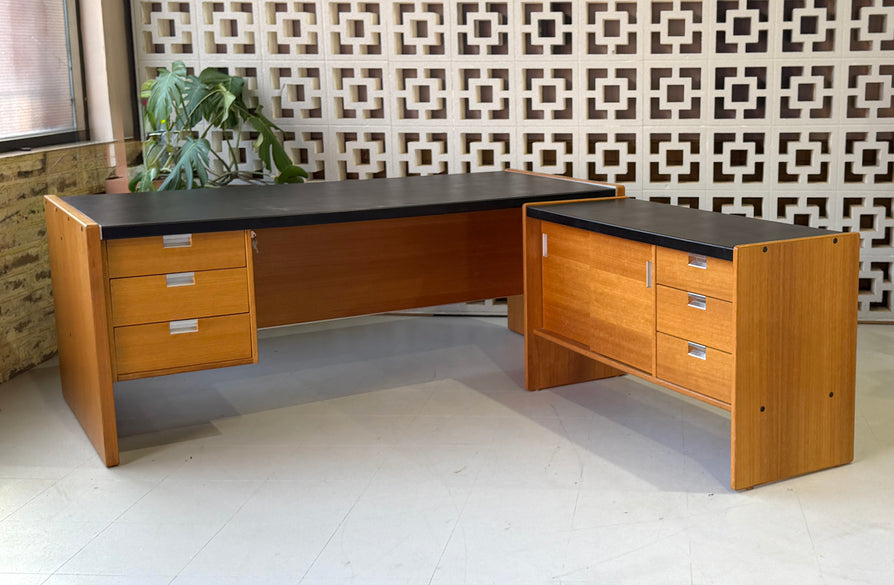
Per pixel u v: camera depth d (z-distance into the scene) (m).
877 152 4.73
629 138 4.98
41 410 3.73
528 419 3.50
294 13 4.82
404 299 4.13
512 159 4.84
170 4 4.96
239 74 5.09
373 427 3.47
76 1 4.82
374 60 4.82
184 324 3.16
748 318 2.71
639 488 2.89
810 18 4.65
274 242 3.84
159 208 3.36
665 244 2.92
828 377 2.92
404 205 3.41
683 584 2.33
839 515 2.68
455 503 2.81
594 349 3.39
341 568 2.45
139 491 2.97
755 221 3.14
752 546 2.51
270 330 4.86
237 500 2.88
